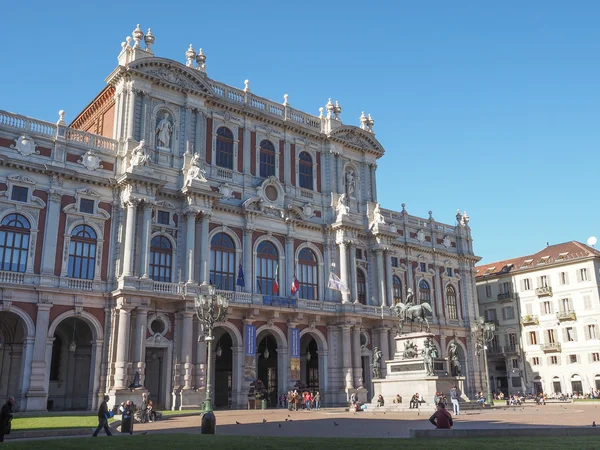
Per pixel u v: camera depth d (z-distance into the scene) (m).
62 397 48.62
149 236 47.84
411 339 48.09
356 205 66.38
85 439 22.36
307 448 17.66
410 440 20.20
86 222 46.72
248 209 55.25
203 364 47.91
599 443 18.39
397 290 68.12
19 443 20.17
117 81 52.28
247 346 51.50
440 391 43.56
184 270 49.84
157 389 48.97
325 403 56.88
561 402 65.75
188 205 50.66
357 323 59.31
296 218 59.59
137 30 52.75
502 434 21.81
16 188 44.31
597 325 77.69
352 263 61.53
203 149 54.62
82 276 45.84
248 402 49.44
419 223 74.00
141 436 23.36
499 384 88.44
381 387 47.06
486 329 63.28
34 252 44.00
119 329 44.38
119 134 50.22
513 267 90.12
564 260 82.19
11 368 46.94
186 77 54.62
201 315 37.91
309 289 59.84
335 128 65.25
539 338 83.56
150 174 48.62
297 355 55.00
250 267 54.88
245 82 60.22
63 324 49.69
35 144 45.78
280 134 61.53
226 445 18.69
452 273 76.12
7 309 41.72
